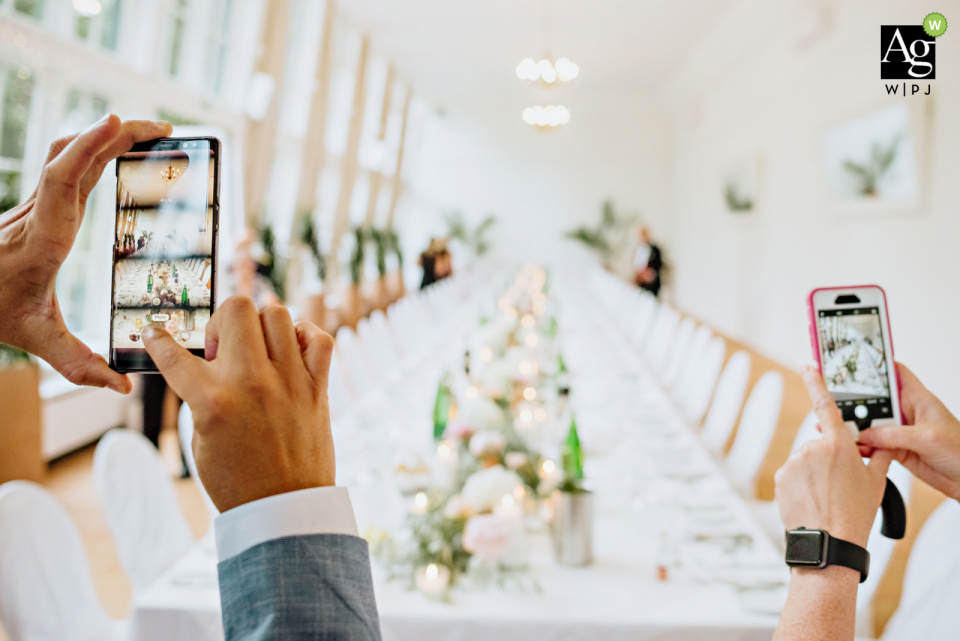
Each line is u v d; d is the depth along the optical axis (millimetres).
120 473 1937
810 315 884
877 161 5223
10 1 4012
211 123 6250
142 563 1905
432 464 2227
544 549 1729
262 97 6910
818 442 661
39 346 509
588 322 6367
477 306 7254
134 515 1938
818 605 571
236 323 454
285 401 449
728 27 8812
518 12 8914
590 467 2270
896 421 854
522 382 2689
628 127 14016
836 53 5922
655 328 6266
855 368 869
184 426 2762
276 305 480
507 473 1708
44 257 489
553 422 2713
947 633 1504
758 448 2865
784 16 7051
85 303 4863
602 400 3262
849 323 883
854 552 588
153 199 605
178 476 4125
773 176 7676
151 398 4238
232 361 446
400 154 13188
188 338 598
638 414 2926
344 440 2482
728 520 1832
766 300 7949
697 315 11484
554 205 14305
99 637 1626
